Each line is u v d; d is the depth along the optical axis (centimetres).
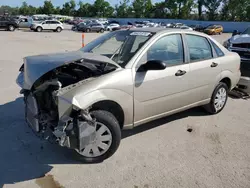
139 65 368
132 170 338
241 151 391
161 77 388
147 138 421
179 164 353
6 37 2309
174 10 7675
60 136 306
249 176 332
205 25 5672
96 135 340
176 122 486
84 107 310
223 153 384
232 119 509
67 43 2045
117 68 354
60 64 318
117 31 456
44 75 340
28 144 393
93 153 346
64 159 357
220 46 514
